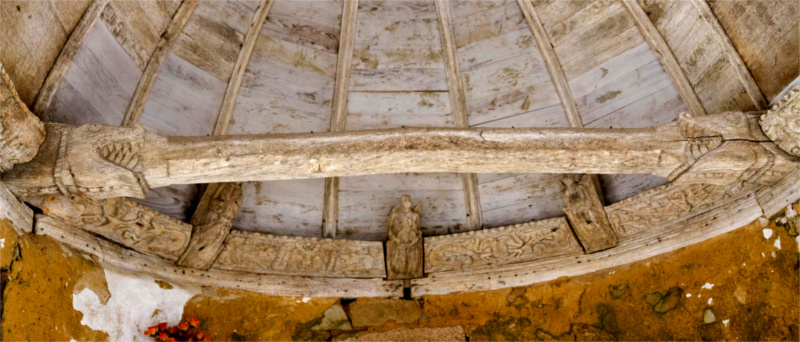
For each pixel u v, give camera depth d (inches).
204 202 265.9
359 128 298.2
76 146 206.4
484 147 222.1
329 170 220.7
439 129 224.7
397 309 284.0
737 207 246.8
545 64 293.6
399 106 301.0
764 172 228.8
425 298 287.4
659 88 270.5
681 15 258.1
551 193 291.4
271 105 290.8
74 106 224.8
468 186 297.9
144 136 213.2
